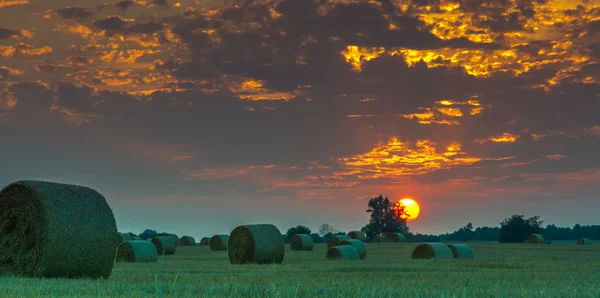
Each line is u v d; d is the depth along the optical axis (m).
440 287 15.68
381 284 16.62
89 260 19.27
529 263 32.06
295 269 27.05
